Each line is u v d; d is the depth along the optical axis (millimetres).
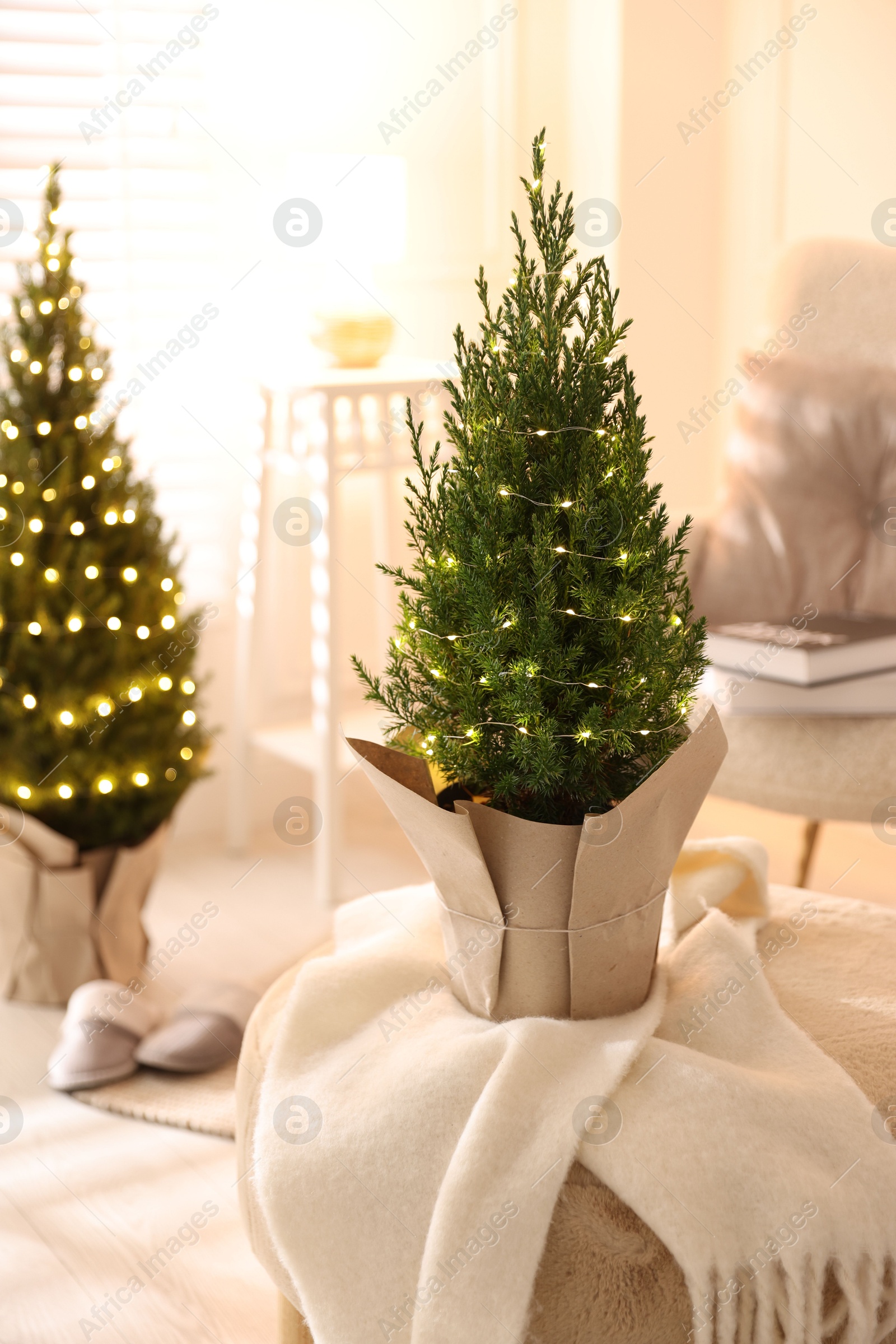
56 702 1630
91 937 1747
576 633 753
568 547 744
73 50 2059
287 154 2287
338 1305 731
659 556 760
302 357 2273
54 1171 1412
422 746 791
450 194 2506
